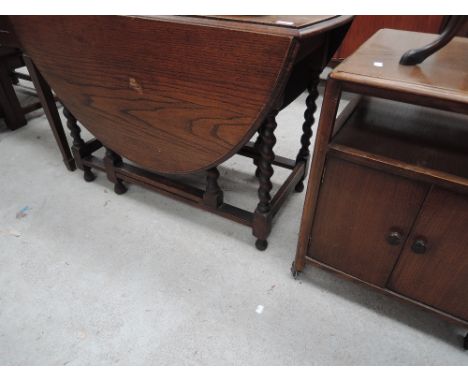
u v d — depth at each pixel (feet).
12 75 7.75
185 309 3.46
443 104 2.05
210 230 4.44
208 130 3.26
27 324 3.31
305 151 4.80
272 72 2.61
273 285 3.71
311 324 3.33
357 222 2.88
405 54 2.48
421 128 2.84
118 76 3.39
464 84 2.13
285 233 4.41
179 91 3.14
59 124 5.07
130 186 5.22
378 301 3.54
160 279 3.77
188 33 2.74
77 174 5.51
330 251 3.23
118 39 3.10
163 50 2.95
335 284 3.72
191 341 3.18
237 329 3.28
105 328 3.28
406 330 3.28
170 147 3.68
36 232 4.37
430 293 2.90
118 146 4.17
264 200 3.76
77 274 3.81
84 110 4.04
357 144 2.58
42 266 3.90
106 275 3.81
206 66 2.85
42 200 4.92
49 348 3.12
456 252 2.55
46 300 3.53
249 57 2.63
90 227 4.46
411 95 2.11
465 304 2.77
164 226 4.49
